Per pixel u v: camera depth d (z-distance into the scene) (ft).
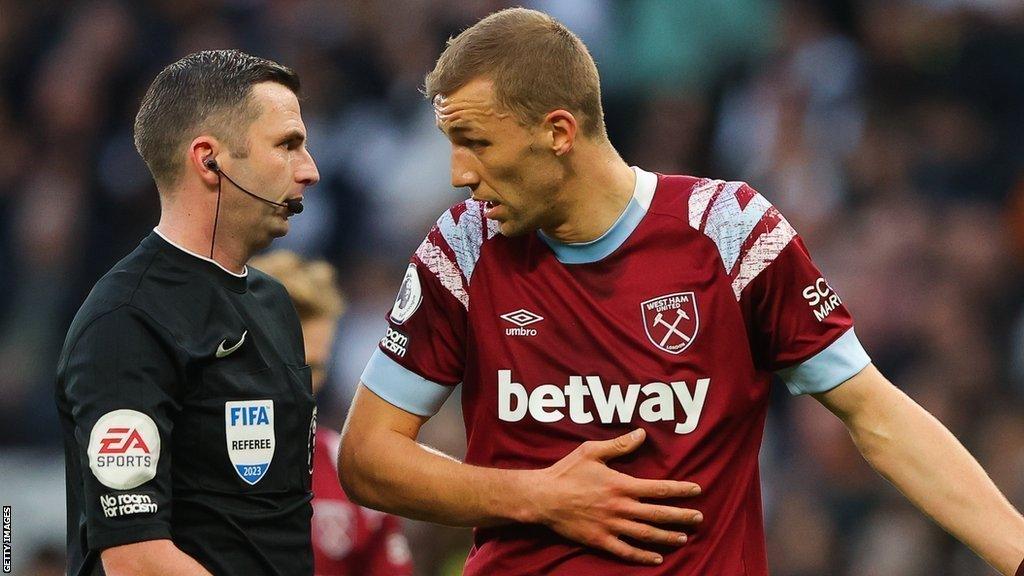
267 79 41.88
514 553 40.70
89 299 40.24
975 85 114.21
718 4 114.83
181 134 41.04
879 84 113.60
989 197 108.47
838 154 109.40
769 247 39.78
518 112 38.63
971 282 102.32
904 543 87.76
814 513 90.48
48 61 124.16
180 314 40.16
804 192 106.83
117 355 39.04
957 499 39.86
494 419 40.73
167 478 39.17
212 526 40.16
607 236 40.04
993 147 110.93
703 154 112.68
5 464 97.09
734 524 40.14
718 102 113.91
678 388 39.47
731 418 39.93
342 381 102.89
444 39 119.55
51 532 93.50
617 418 39.65
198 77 41.37
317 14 123.54
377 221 112.57
